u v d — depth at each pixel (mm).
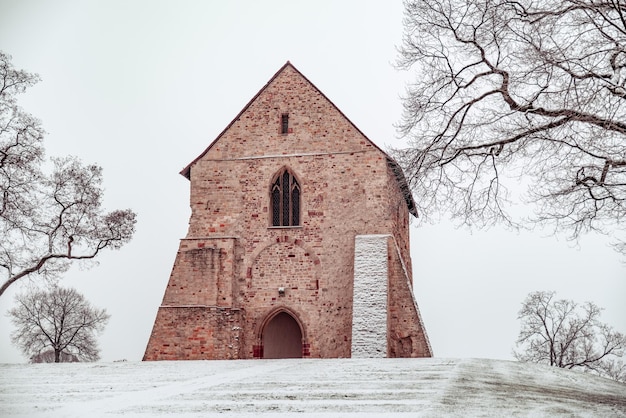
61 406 10148
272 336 32438
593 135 13367
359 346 27156
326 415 8398
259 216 31016
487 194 18109
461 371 15164
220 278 30078
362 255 28984
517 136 15289
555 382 14180
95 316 58469
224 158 31984
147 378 15391
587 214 15453
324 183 30875
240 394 11094
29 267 31172
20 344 55062
